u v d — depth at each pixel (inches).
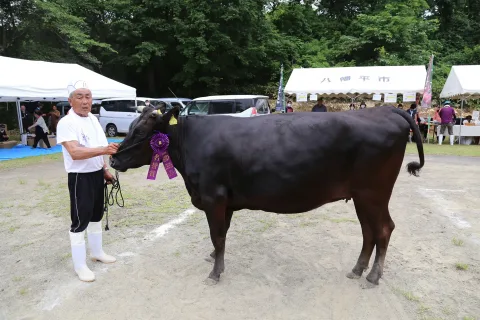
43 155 457.4
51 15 721.6
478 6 1242.0
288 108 683.4
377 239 131.1
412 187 284.2
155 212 225.5
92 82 512.4
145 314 118.0
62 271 149.2
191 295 129.1
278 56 1023.0
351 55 1075.3
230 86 1004.6
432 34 1175.0
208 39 896.9
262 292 130.8
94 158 136.8
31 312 120.5
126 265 153.6
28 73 457.1
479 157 438.3
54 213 225.3
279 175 122.7
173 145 134.6
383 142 119.9
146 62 912.3
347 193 128.3
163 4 866.1
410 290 131.3
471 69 573.9
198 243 176.7
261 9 950.4
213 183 127.6
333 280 139.2
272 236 186.4
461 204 236.8
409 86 576.4
